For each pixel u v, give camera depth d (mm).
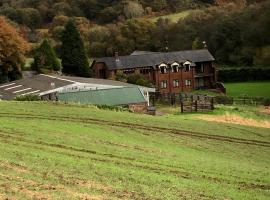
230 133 55656
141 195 26906
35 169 29484
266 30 147250
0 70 107562
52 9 192500
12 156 32062
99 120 52938
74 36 125438
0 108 53500
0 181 25875
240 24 154500
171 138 49656
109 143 42844
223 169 37625
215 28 158375
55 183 27047
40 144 38219
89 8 194125
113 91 77062
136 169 33719
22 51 109688
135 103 75500
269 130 60250
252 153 48094
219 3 195250
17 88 86250
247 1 183250
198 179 33156
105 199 25219
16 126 43938
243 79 138625
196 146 47844
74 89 82188
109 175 30656
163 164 36625
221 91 122250
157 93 89812
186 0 198875
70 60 124812
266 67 138750
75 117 52875
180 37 164125
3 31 104938
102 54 167250
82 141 41688
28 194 24312
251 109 81125
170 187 29609
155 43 165625
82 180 28516
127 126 51969
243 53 149500
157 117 60562
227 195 29641
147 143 45781
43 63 128750
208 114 71375
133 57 125000
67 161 32875
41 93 78312
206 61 129500
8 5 197250
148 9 192625
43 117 50781
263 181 35094
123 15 188250
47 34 174500
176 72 125250
